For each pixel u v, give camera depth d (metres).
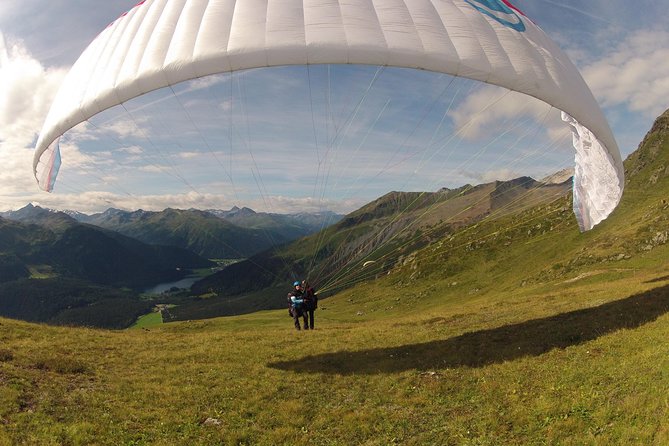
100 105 11.95
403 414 10.81
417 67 10.98
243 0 11.72
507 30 12.85
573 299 22.09
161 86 11.34
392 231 130.25
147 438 9.73
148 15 12.95
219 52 10.82
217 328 59.22
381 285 106.94
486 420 9.91
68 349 15.44
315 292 21.45
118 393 11.97
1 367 12.20
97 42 14.37
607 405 9.20
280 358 15.35
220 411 11.16
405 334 17.88
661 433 7.66
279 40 10.74
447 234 119.38
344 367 14.16
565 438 8.59
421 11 11.91
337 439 9.95
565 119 16.42
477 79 11.41
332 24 10.97
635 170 94.62
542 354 13.06
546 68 12.63
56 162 15.76
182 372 13.90
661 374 9.75
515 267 84.31
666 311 14.51
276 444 9.74
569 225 88.50
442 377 12.69
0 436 8.81
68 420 10.05
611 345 12.59
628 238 60.34
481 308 25.77
